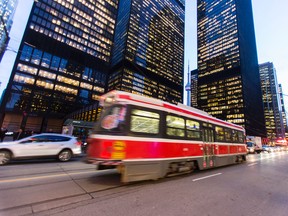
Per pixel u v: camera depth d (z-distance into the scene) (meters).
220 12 137.62
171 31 140.88
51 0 70.31
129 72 102.81
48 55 65.88
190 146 7.43
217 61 129.88
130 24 108.25
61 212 3.49
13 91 56.62
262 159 17.28
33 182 5.51
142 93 107.62
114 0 91.75
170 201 4.28
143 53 113.00
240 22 129.38
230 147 11.03
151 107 6.17
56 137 10.18
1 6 90.06
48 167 8.12
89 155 5.18
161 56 125.81
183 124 7.38
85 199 4.21
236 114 108.62
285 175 8.46
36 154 9.16
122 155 5.02
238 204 4.29
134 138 5.39
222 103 118.69
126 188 5.18
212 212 3.75
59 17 71.50
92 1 82.69
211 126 9.45
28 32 62.66
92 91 75.12
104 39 84.00
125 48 103.06
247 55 129.75
